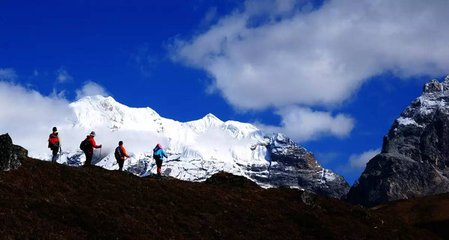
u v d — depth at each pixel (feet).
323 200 199.00
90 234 112.06
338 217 182.29
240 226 148.25
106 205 129.90
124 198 140.05
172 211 142.61
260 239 143.33
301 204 186.09
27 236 100.27
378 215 203.92
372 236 175.83
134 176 165.68
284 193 195.31
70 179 141.49
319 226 165.68
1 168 127.75
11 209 109.91
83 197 132.05
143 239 117.08
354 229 175.63
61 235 106.11
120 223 120.57
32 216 110.11
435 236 205.87
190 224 137.18
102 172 157.48
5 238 96.37
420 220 368.27
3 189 119.44
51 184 133.18
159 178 174.60
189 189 167.02
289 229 157.58
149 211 137.18
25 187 125.49
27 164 138.41
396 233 190.60
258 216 160.15
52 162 150.82
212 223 143.43
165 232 126.62
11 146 133.08
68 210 118.62
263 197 184.03
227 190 181.68
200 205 153.89
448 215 364.38
